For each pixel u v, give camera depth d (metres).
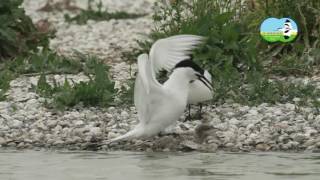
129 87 14.80
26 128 12.91
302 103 13.68
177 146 11.83
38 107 13.95
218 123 12.78
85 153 11.59
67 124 12.93
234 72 14.96
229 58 15.30
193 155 11.32
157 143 11.92
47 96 14.49
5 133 12.69
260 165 10.45
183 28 15.65
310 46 16.77
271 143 11.78
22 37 18.14
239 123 12.71
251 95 14.10
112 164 10.70
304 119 12.79
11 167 10.55
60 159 11.11
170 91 11.57
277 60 16.48
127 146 12.00
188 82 11.78
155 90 11.38
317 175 9.77
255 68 15.60
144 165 10.59
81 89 13.98
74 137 12.34
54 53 17.22
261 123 12.62
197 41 11.38
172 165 10.56
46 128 12.84
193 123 12.89
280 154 11.27
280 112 13.20
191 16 17.00
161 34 16.62
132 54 17.92
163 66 11.39
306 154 11.25
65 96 13.93
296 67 15.77
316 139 11.80
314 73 15.70
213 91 13.71
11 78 15.81
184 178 9.70
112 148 11.93
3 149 11.96
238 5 16.86
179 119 13.18
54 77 16.19
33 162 10.90
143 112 11.56
